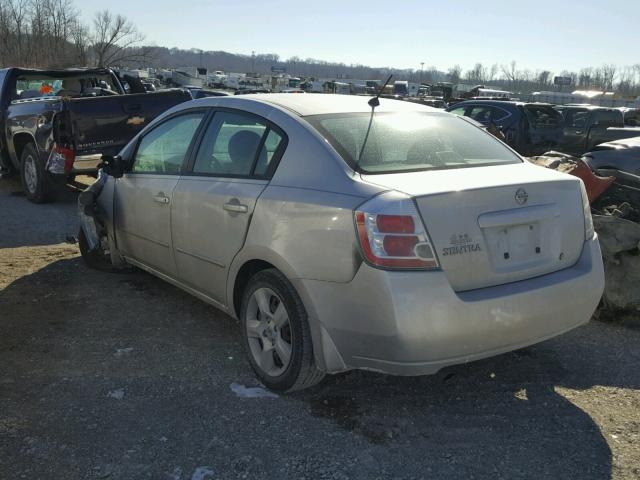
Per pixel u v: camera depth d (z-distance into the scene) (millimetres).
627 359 3984
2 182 11039
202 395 3434
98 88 10477
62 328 4332
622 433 3131
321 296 3082
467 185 3029
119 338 4184
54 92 10586
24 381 3555
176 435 3039
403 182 3045
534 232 3199
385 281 2822
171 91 9086
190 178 4113
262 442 2996
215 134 4078
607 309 4598
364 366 3037
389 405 3369
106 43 53281
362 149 3344
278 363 3488
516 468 2834
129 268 5602
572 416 3289
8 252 6281
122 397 3393
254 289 3527
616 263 4508
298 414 3256
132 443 2967
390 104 4062
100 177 5422
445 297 2857
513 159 3783
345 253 2951
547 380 3688
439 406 3373
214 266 3867
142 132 4914
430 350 2869
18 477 2707
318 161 3295
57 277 5453
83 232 5570
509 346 3080
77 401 3342
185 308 4770
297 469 2797
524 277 3145
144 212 4590
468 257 2955
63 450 2900
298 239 3174
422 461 2873
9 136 9547
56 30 51656
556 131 12719
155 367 3764
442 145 3660
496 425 3193
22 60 48031
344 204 2996
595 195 5102
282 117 3619
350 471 2789
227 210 3664
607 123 13648
